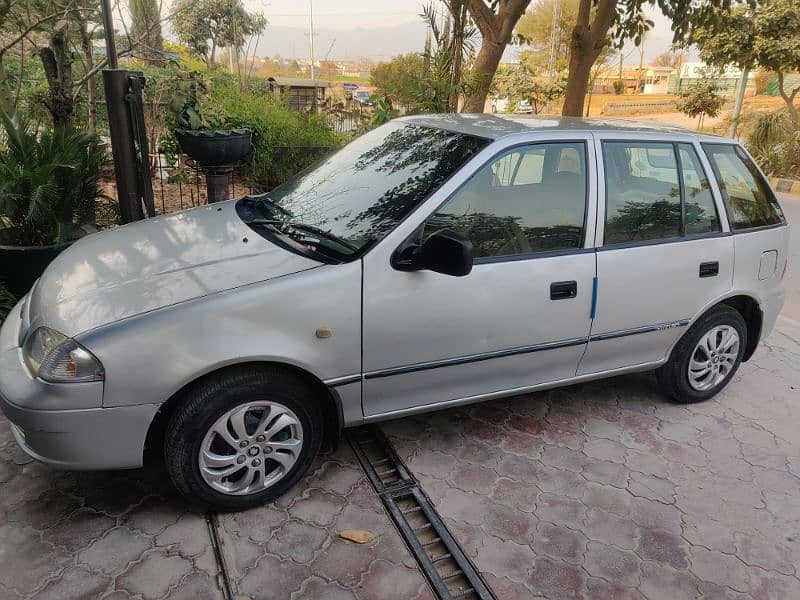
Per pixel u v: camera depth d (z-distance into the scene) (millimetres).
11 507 2791
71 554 2559
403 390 3037
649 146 3572
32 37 8211
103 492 2920
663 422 3871
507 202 3139
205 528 2748
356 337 2795
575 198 3303
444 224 2973
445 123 3539
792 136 15719
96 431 2467
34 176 4391
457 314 2990
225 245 3037
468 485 3156
